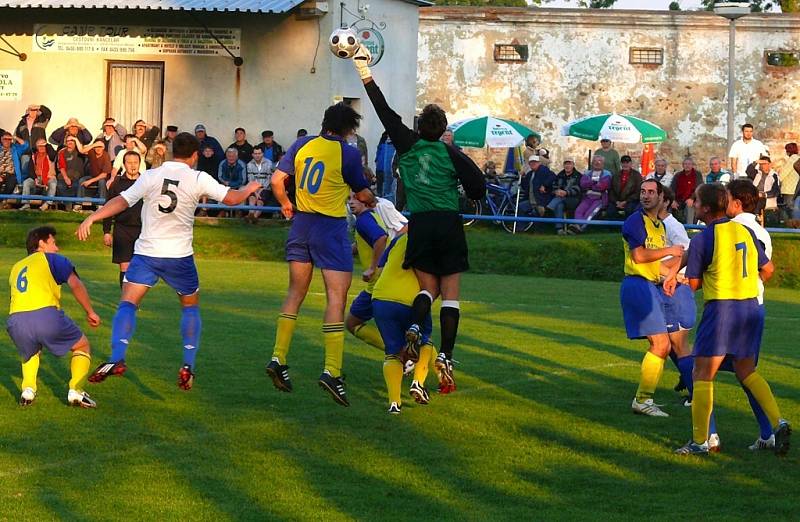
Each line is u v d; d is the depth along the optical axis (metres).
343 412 12.38
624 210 33.00
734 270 10.85
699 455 10.98
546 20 53.19
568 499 9.48
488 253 30.75
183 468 10.04
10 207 34.03
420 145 12.34
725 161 52.84
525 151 38.69
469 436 11.49
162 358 15.23
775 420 10.98
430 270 12.25
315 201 12.18
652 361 12.74
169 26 37.28
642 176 36.66
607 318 21.22
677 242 12.84
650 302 12.72
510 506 9.25
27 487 9.37
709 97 52.91
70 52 37.88
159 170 12.41
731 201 11.51
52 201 33.62
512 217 31.81
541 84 53.50
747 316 10.85
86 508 8.88
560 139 53.62
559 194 32.97
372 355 16.06
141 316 19.06
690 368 12.93
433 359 13.73
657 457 10.90
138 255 12.42
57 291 12.18
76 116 38.03
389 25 38.53
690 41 52.84
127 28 37.53
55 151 34.22
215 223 33.00
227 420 11.84
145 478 9.70
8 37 38.12
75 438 10.93
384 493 9.49
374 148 38.47
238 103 37.19
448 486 9.75
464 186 12.32
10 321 12.06
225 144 37.34
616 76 53.22
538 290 26.16
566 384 14.49
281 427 11.60
